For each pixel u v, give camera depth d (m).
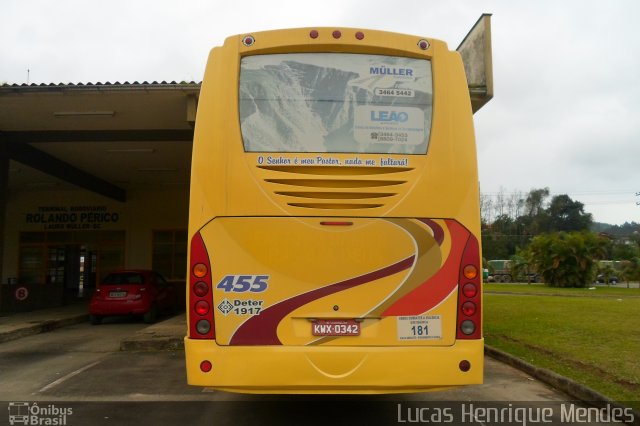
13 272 22.50
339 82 5.14
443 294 4.89
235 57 5.14
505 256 80.06
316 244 4.88
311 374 4.70
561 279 39.34
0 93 11.39
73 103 12.13
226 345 4.79
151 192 22.56
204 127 5.02
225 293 4.82
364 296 4.85
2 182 14.73
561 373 7.78
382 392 4.80
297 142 5.00
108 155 16.86
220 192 4.90
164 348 10.66
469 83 12.08
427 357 4.77
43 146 15.59
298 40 5.16
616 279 54.53
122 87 11.28
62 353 10.36
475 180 5.07
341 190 4.94
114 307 15.05
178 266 22.25
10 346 11.25
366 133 5.06
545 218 86.38
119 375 8.34
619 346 9.70
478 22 11.77
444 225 4.96
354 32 5.20
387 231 4.92
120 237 22.59
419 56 5.25
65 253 23.11
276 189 4.91
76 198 22.73
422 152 5.06
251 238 4.87
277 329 4.80
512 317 14.73
